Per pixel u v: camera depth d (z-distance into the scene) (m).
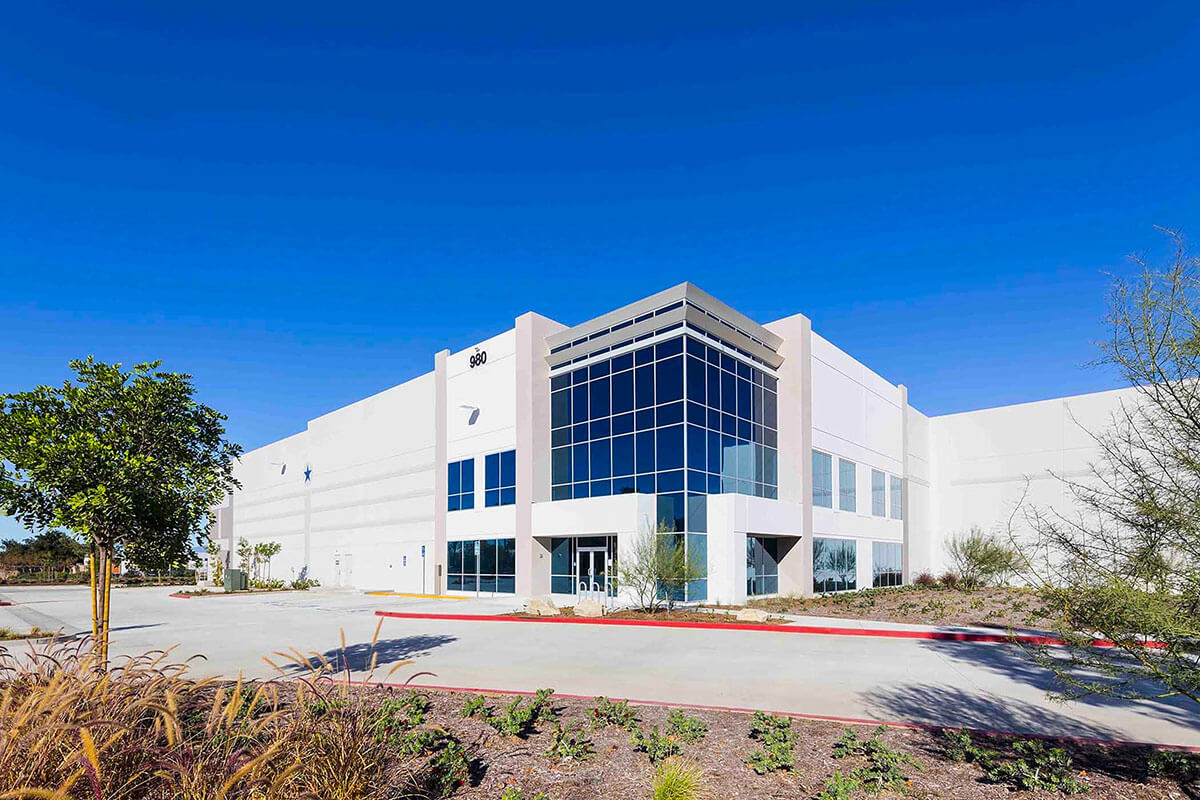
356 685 9.52
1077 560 5.41
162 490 9.33
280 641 15.94
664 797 5.05
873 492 35.00
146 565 10.06
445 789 5.45
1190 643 4.90
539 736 7.03
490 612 21.88
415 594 34.28
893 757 6.12
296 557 47.41
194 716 5.99
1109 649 7.32
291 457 49.31
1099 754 6.61
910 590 31.67
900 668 11.95
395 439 37.88
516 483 29.31
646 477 25.50
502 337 31.11
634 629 17.78
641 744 6.65
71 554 59.78
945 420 41.22
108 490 8.78
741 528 24.58
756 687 10.25
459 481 32.84
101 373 9.27
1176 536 4.97
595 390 28.05
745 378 27.92
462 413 33.09
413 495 36.00
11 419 8.52
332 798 4.38
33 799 3.64
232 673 11.40
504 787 5.62
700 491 24.66
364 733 4.90
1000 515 38.12
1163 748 6.75
